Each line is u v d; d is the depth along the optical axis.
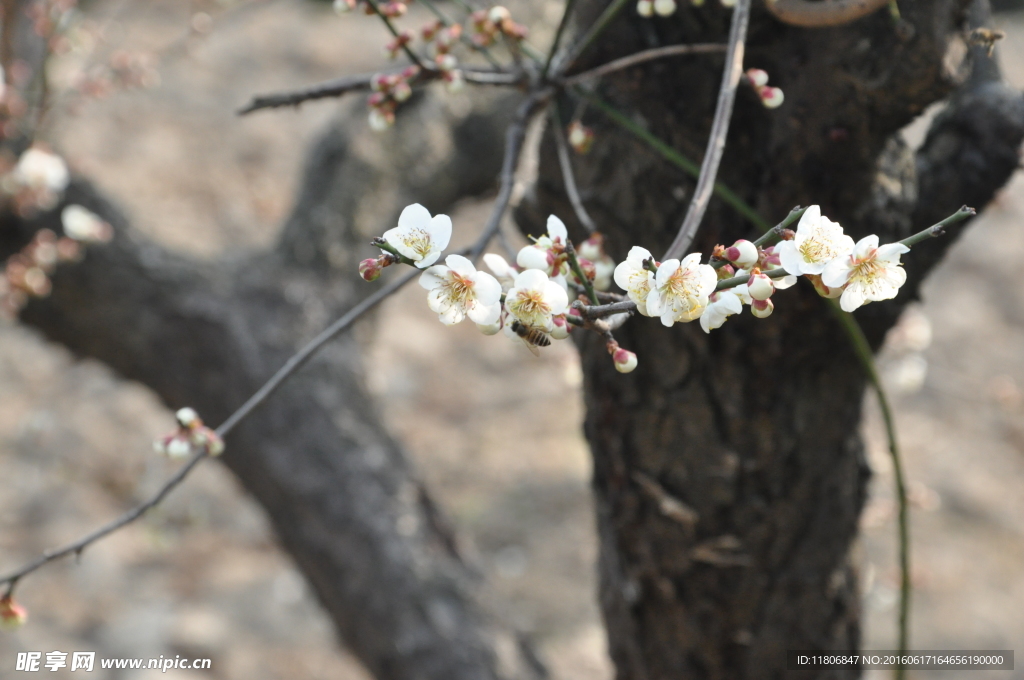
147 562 3.22
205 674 2.80
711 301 0.80
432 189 2.34
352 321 1.00
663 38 1.03
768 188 1.05
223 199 4.68
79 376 4.09
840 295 0.79
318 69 5.74
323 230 2.16
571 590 3.16
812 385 1.15
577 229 1.14
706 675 1.31
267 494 1.98
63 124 2.58
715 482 1.18
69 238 1.97
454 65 1.02
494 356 4.42
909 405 4.05
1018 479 3.67
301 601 3.14
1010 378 4.10
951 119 1.11
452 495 3.60
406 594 1.76
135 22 5.16
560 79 1.02
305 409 1.95
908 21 0.95
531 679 1.72
